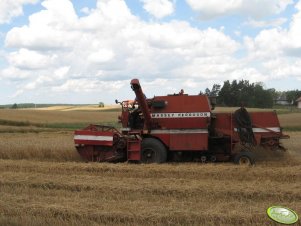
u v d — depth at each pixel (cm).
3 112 6009
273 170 1286
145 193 1006
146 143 1533
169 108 1541
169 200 939
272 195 962
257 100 9262
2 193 988
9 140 2236
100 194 999
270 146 1543
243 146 1533
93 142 1564
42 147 1761
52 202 897
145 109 1504
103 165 1412
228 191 988
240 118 1535
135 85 1430
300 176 1221
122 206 852
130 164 1457
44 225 723
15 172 1295
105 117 6078
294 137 2570
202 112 1520
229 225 727
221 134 1545
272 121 1546
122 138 1563
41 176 1203
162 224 740
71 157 1706
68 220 772
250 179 1219
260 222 732
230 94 9188
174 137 1536
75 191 1047
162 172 1305
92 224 737
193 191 998
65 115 6159
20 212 807
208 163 1528
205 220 753
